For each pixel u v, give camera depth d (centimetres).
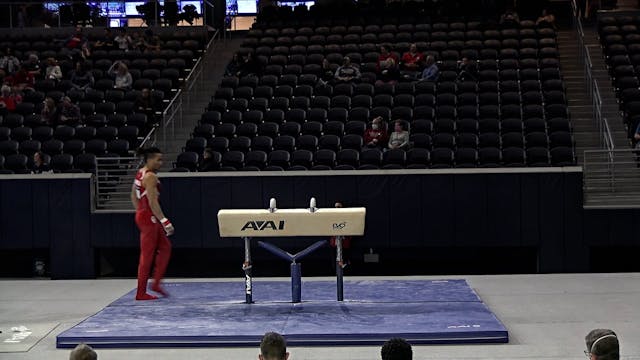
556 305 1286
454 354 992
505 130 2006
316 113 2127
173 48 2717
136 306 1248
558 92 2142
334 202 1659
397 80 2308
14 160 1988
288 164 1889
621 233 1609
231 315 1166
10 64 2558
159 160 1292
